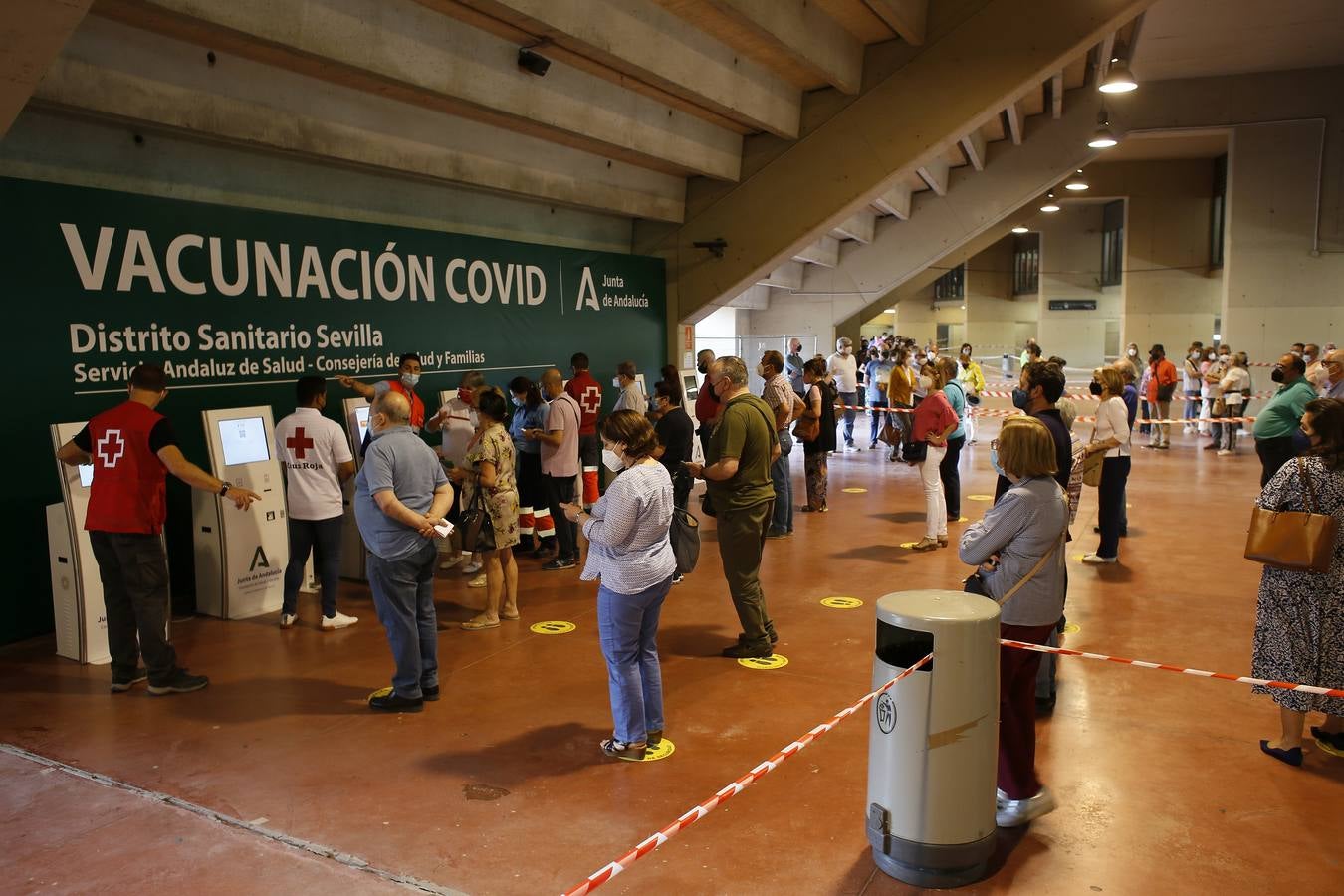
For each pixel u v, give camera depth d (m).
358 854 3.29
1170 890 3.03
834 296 21.50
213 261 6.97
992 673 2.99
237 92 6.57
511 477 6.15
